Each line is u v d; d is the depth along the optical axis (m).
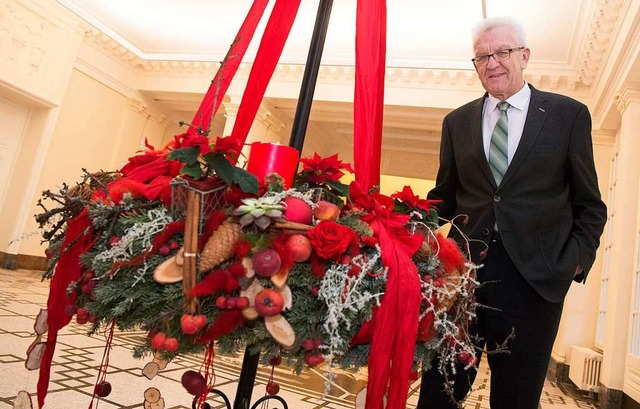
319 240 0.69
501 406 1.31
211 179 0.74
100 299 0.71
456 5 5.41
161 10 6.71
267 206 0.69
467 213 1.48
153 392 0.98
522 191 1.37
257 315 0.68
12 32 6.31
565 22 5.16
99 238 0.79
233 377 2.79
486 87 1.47
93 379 2.21
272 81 7.56
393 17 5.85
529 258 1.31
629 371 3.88
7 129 6.92
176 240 0.74
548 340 1.32
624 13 4.18
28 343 2.66
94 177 0.84
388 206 0.87
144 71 8.34
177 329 0.70
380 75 0.97
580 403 4.18
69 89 7.38
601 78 5.29
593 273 5.46
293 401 2.42
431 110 6.91
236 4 6.24
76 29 7.15
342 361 0.76
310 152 9.00
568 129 1.38
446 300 0.82
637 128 4.44
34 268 7.09
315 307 0.72
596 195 1.36
